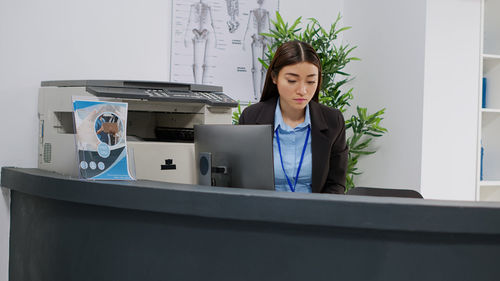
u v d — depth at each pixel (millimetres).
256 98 3572
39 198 2082
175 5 3318
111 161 1833
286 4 3641
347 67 3842
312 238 1383
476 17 3145
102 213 1707
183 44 3352
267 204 1375
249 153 1681
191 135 2457
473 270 1312
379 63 3477
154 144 2156
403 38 3234
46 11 2965
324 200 1323
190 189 1498
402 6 3244
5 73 2873
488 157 3400
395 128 3305
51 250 1942
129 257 1635
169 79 3324
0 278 2816
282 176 2059
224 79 3479
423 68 3049
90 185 1678
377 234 1340
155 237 1580
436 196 3086
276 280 1415
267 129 1650
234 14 3488
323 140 2033
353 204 1302
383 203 1286
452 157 3115
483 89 3312
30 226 2230
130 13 3189
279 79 1957
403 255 1328
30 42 2930
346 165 2166
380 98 3465
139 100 2221
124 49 3182
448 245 1316
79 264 1784
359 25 3691
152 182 1746
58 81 2582
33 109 2936
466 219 1264
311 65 1913
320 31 3740
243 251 1449
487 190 3443
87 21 3074
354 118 3430
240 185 1711
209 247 1493
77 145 1776
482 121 3445
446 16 3082
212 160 1790
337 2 3832
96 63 3105
